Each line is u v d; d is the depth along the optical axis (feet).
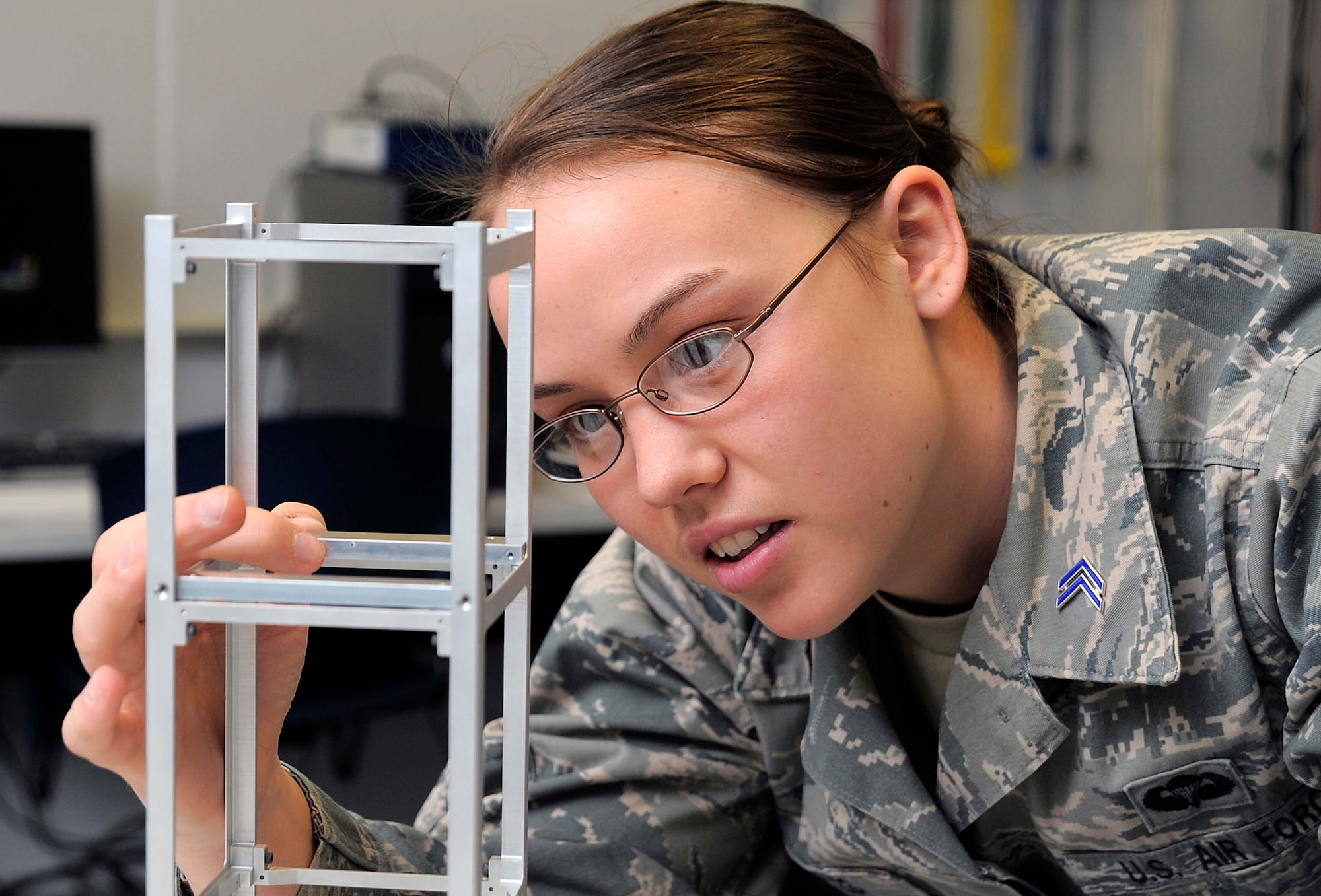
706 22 3.05
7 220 9.03
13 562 8.46
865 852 3.52
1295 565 2.79
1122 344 3.18
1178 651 2.89
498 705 6.94
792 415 2.68
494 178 2.97
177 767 2.45
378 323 8.50
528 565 2.27
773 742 3.65
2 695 10.02
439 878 2.43
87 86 9.81
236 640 2.45
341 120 9.82
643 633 3.68
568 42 10.75
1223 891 3.27
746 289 2.65
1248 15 11.89
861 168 2.92
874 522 2.84
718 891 3.78
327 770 10.12
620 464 2.87
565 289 2.66
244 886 2.49
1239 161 12.10
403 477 7.53
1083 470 3.13
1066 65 11.58
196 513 2.18
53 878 8.72
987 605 3.17
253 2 10.05
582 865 3.43
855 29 11.01
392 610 1.96
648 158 2.68
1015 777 3.15
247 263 2.44
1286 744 2.89
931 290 3.01
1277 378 2.93
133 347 10.21
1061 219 11.72
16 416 9.99
